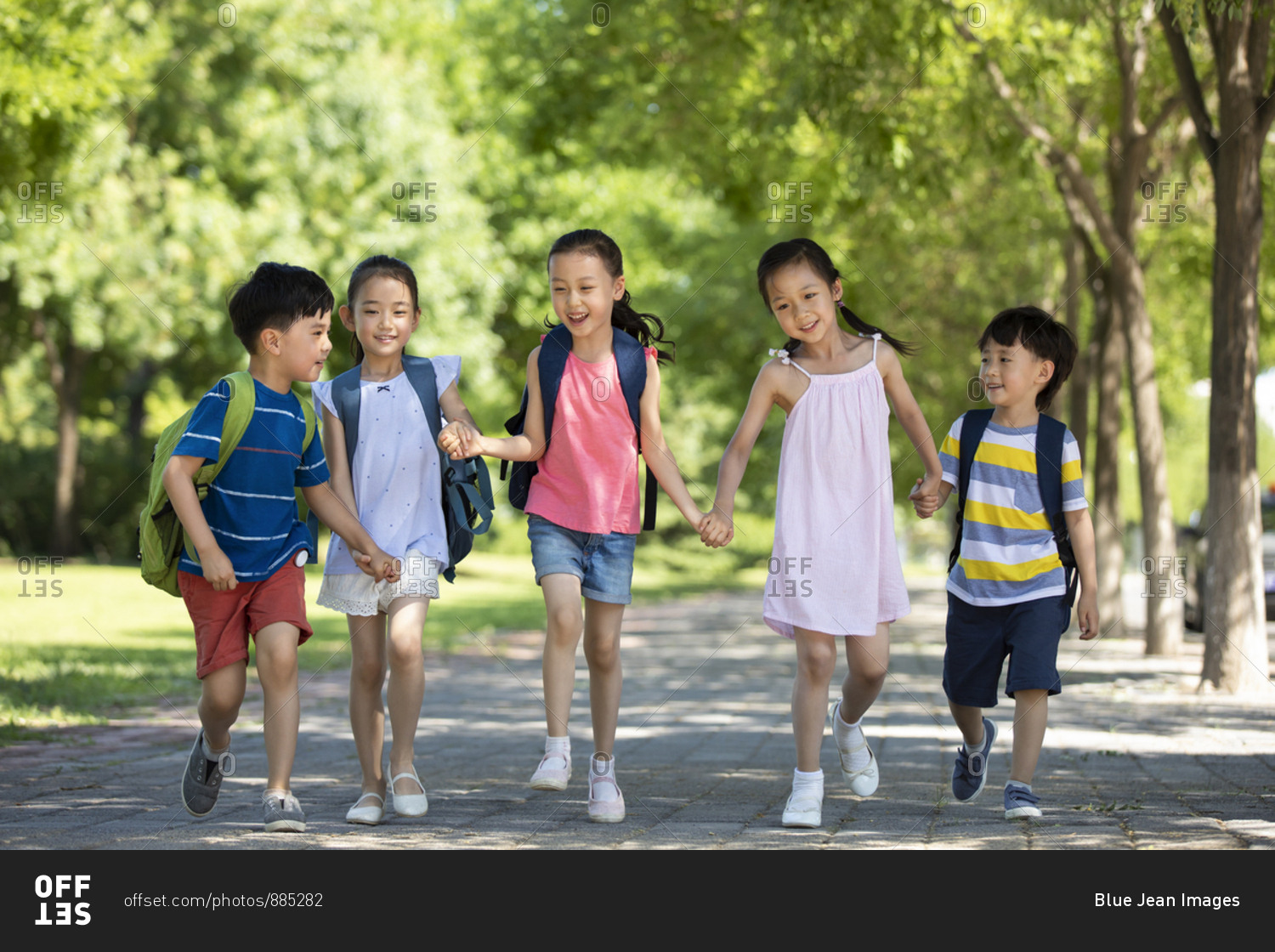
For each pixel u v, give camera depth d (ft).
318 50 69.36
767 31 35.86
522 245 75.61
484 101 68.33
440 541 12.85
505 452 12.72
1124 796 14.21
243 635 12.03
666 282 74.49
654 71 38.17
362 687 12.67
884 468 13.16
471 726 22.16
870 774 14.37
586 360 13.10
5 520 89.61
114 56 33.50
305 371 12.26
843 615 12.76
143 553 11.94
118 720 21.50
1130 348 35.55
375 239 67.10
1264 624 26.63
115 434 100.42
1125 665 32.94
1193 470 112.88
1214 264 26.32
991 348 13.35
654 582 85.56
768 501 77.36
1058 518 13.16
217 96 67.31
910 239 46.93
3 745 18.21
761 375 13.35
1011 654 13.12
